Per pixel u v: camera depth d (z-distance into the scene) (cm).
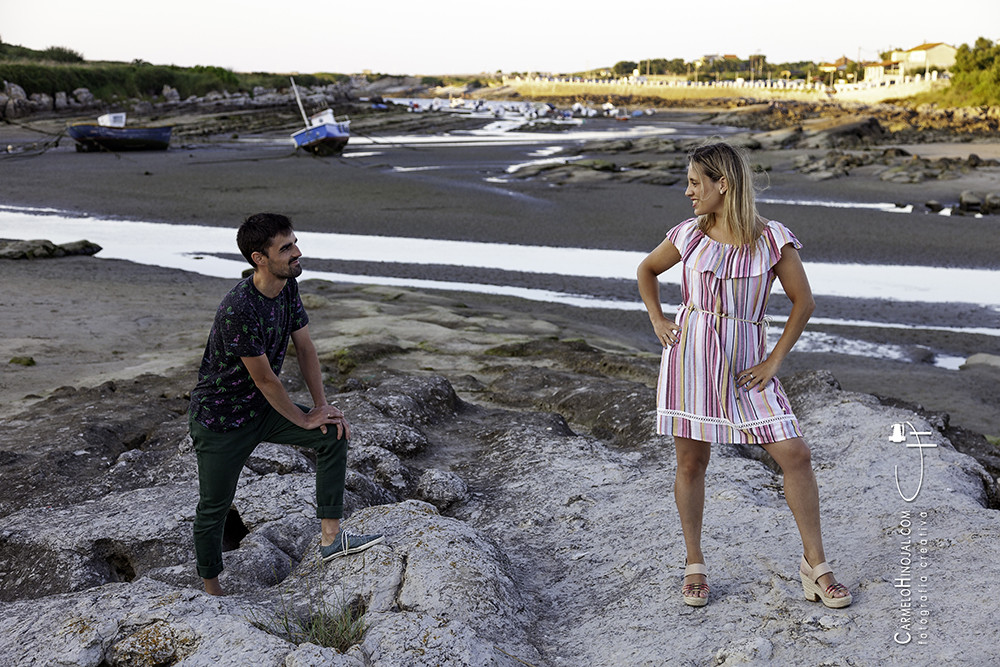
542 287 1831
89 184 3453
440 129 8219
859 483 448
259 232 324
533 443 579
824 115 10656
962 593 305
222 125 7294
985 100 10194
